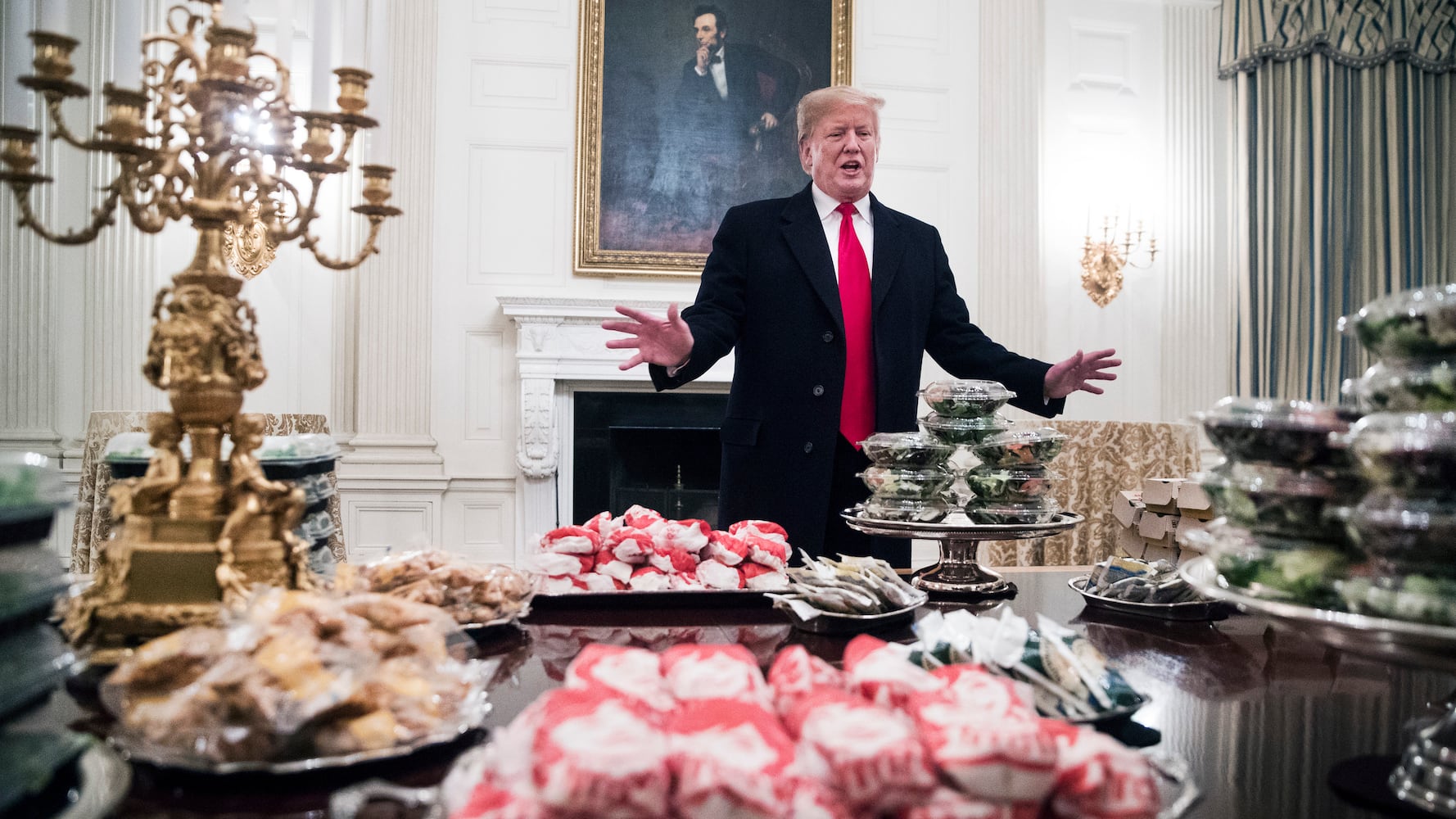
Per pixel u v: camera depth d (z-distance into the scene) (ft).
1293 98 16.29
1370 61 16.29
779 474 6.21
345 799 1.60
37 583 1.81
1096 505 14.15
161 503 2.55
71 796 1.64
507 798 1.39
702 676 1.74
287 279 14.60
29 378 13.58
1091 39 16.57
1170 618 3.68
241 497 2.53
